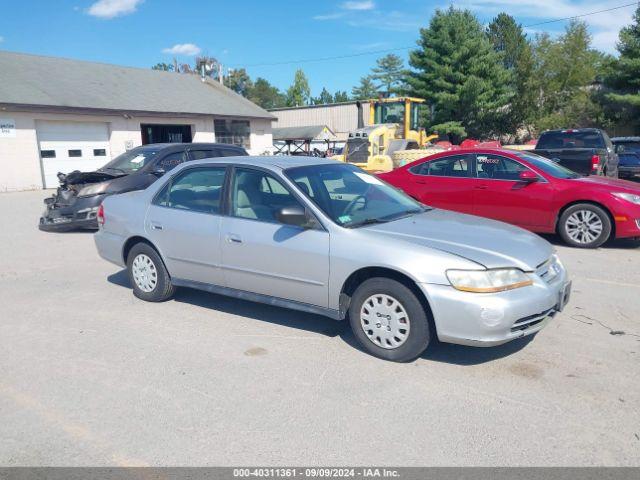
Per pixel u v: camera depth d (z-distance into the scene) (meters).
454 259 3.96
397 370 4.14
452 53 34.50
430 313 4.11
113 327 5.16
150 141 25.23
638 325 4.96
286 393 3.81
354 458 3.06
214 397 3.77
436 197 9.20
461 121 35.78
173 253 5.51
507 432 3.28
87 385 3.98
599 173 10.88
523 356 4.34
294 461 3.04
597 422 3.37
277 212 4.45
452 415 3.48
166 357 4.45
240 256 4.96
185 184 5.53
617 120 33.12
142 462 3.06
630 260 7.43
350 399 3.71
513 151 8.98
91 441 3.27
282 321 5.27
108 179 10.34
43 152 20.42
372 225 4.57
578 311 5.36
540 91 39.34
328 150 29.16
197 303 5.86
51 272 7.32
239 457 3.09
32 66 23.44
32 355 4.54
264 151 30.09
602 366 4.13
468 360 4.30
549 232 8.43
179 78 29.86
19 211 13.76
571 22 38.62
